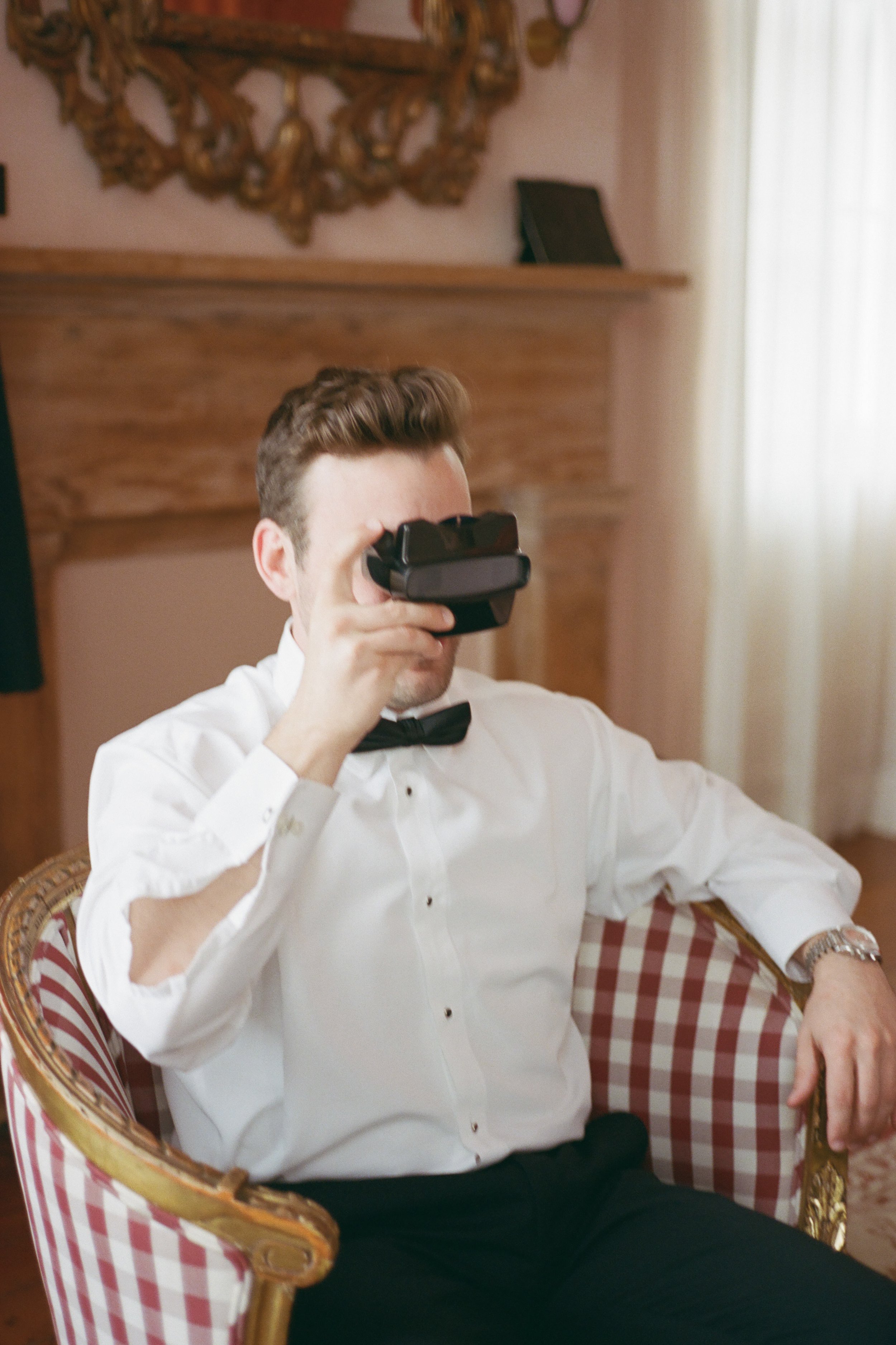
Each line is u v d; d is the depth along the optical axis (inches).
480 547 38.3
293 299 100.5
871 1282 42.5
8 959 41.7
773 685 139.3
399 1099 45.0
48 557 93.4
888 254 137.7
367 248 106.6
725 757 136.6
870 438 141.6
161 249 95.7
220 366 98.8
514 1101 47.5
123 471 95.7
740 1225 45.2
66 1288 38.2
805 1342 40.8
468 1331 39.7
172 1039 36.4
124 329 93.7
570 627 124.3
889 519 144.9
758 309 129.6
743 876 50.9
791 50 124.6
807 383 132.6
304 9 96.3
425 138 108.0
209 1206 33.2
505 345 114.3
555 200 113.8
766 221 127.9
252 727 47.1
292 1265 33.1
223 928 36.2
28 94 88.4
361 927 45.4
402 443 43.8
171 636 103.0
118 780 44.6
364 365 106.3
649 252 124.0
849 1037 45.2
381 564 38.6
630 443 129.2
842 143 131.6
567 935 50.6
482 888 47.7
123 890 36.7
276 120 98.8
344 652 36.2
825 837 145.5
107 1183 34.5
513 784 50.1
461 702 49.9
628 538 131.5
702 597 132.0
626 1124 50.1
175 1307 34.6
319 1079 44.2
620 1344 42.7
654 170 122.8
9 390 89.6
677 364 126.6
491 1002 47.3
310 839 36.9
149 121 93.4
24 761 93.4
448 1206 44.4
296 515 44.9
